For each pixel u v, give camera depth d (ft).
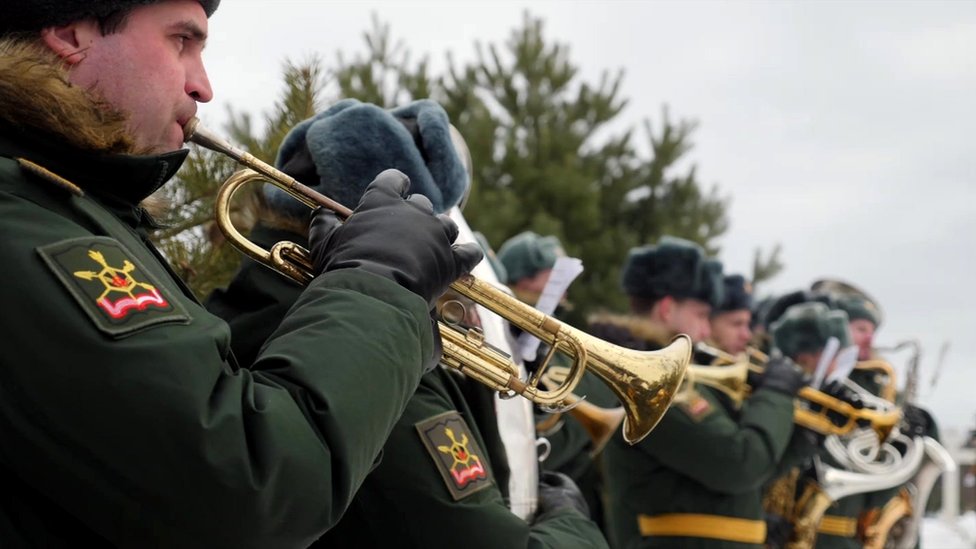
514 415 8.57
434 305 5.88
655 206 43.39
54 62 5.41
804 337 21.84
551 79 42.27
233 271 9.98
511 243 18.89
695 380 15.12
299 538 5.03
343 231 5.82
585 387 14.25
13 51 5.30
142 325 4.82
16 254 4.77
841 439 20.86
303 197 6.50
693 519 14.98
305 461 4.98
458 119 40.63
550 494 8.65
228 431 4.83
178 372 4.80
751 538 15.15
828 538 21.17
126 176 5.41
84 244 4.90
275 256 6.46
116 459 4.71
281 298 7.23
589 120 42.80
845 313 24.54
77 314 4.73
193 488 4.75
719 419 14.88
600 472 16.83
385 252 5.65
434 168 8.02
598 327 16.06
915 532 22.39
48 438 4.71
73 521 5.03
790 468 17.57
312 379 5.12
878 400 20.42
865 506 21.62
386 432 5.32
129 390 4.70
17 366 4.69
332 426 5.07
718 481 14.79
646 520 15.19
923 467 22.44
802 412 17.60
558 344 6.97
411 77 36.81
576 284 38.86
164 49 5.63
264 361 5.22
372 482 6.95
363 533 6.99
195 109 5.88
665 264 17.01
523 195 40.22
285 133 9.93
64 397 4.67
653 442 14.80
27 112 5.13
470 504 7.02
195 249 9.95
